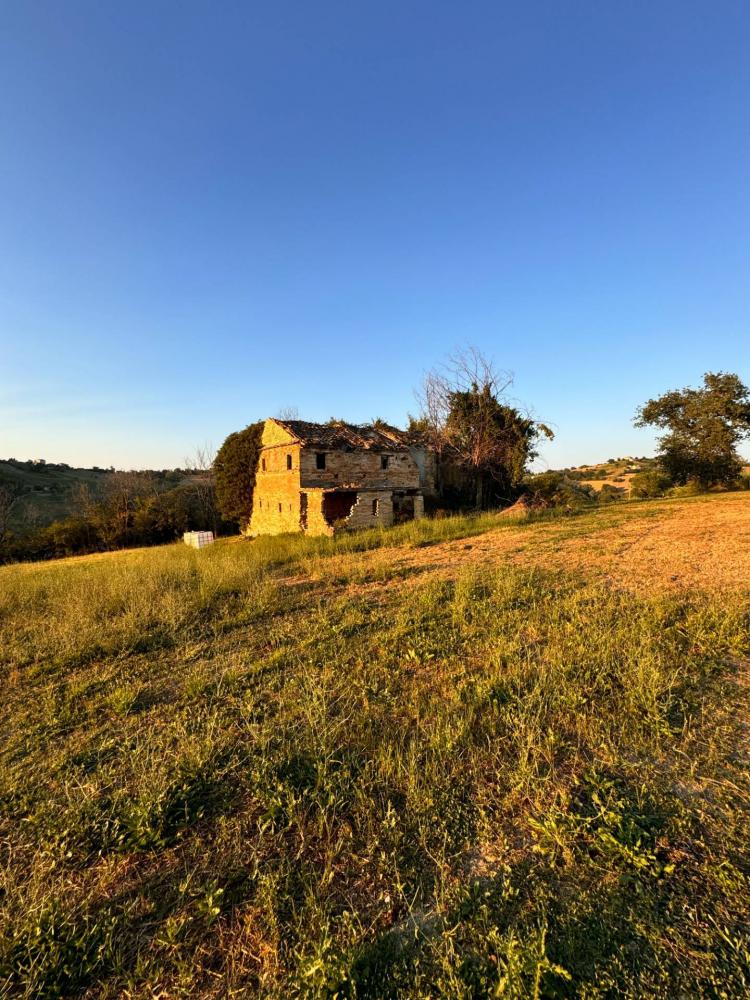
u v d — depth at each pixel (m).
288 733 4.23
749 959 2.12
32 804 3.58
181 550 24.36
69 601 9.14
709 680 4.66
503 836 2.96
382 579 10.34
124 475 49.56
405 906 2.55
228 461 37.16
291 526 29.33
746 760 3.50
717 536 12.51
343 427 32.91
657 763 3.54
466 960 2.19
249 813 3.35
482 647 5.91
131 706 5.04
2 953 2.40
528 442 34.53
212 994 2.19
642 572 9.08
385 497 28.53
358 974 2.15
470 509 34.19
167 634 7.30
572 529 16.41
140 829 3.11
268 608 8.38
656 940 2.24
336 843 2.99
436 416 35.88
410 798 3.28
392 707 4.61
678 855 2.73
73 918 2.63
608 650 5.29
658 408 36.81
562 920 2.37
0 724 4.91
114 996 2.26
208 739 4.10
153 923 2.59
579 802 3.19
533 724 4.02
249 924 2.51
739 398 34.69
